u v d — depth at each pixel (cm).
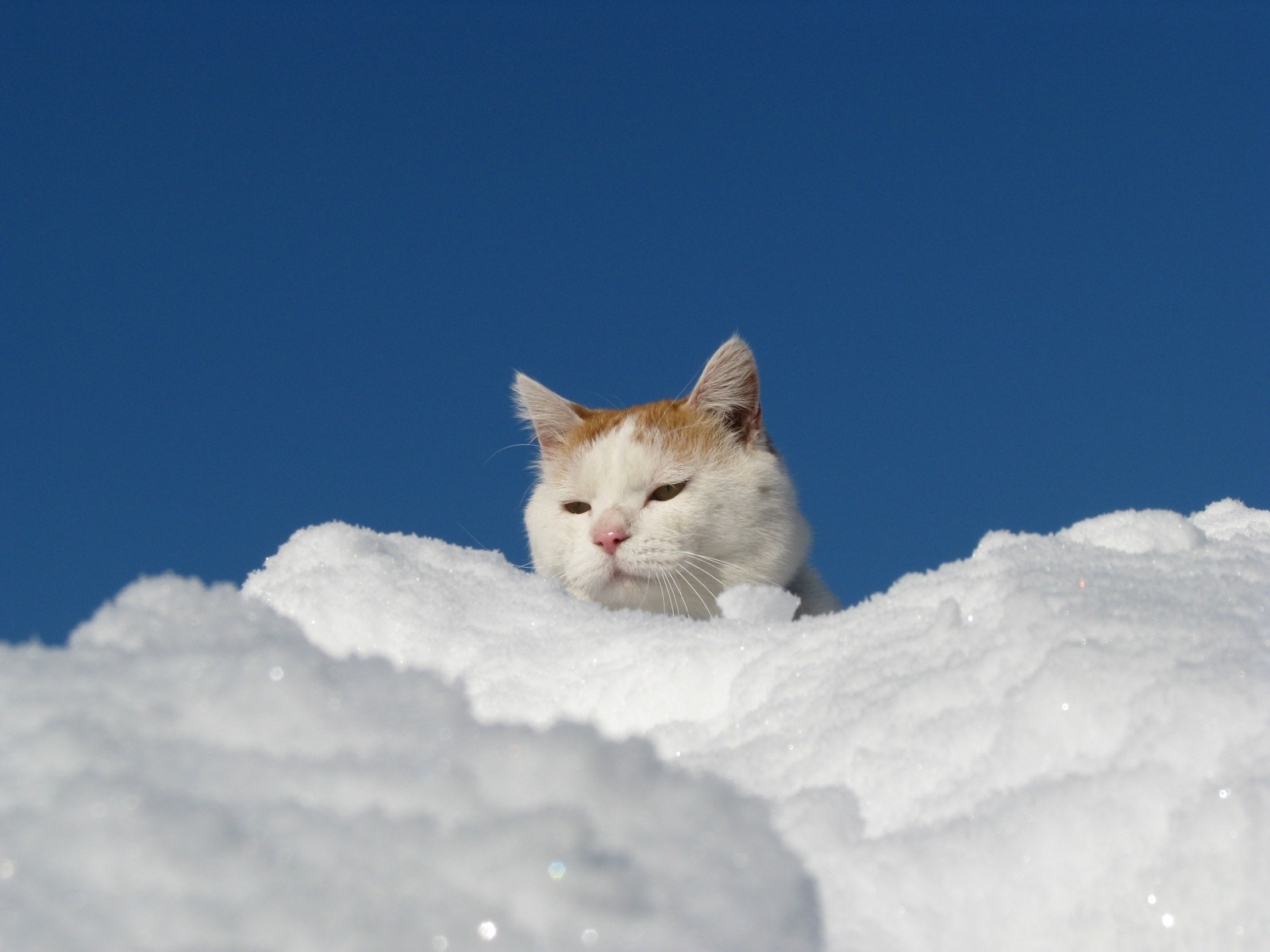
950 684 60
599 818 50
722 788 55
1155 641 59
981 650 62
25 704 55
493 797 50
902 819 53
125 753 51
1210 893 45
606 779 52
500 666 77
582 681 74
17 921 42
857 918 48
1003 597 68
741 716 67
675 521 163
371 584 86
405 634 81
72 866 44
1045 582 69
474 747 53
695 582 165
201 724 54
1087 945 45
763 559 170
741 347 177
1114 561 76
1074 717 54
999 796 52
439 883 44
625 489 168
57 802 47
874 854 50
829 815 53
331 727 54
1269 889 44
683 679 71
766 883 48
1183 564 75
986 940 47
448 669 78
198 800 48
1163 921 45
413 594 86
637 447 171
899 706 60
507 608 87
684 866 48
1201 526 108
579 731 56
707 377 179
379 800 49
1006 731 55
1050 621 62
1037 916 47
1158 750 51
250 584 93
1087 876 47
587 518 172
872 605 77
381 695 59
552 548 175
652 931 43
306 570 90
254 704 55
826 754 59
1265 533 91
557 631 82
